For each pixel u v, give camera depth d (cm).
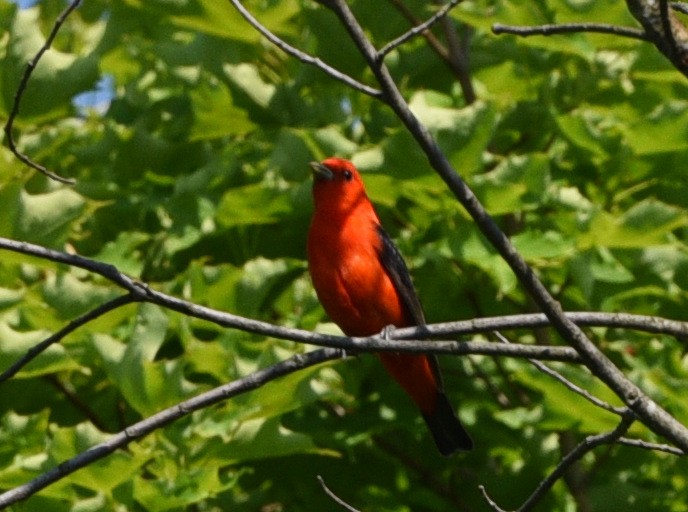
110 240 1348
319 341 727
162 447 1068
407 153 1132
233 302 1182
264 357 1072
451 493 1305
